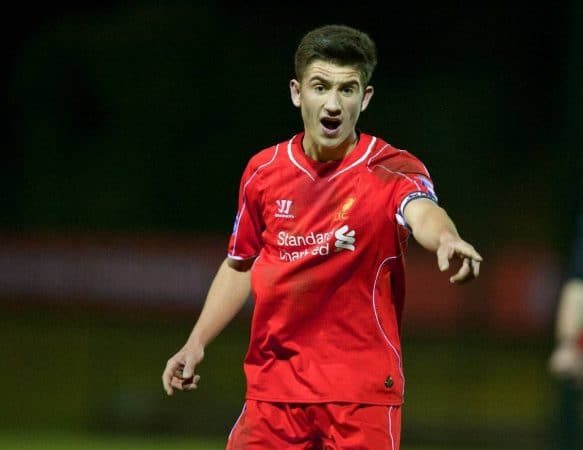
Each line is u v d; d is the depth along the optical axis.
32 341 58.09
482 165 69.25
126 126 70.62
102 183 69.56
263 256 15.44
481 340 57.62
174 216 69.31
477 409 53.59
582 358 25.84
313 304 15.00
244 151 70.75
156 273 59.06
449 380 55.62
